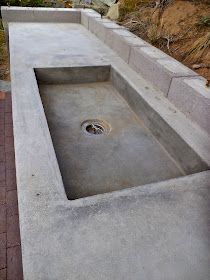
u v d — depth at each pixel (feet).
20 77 8.43
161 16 11.68
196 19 10.19
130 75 9.30
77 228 3.86
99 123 8.06
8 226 7.05
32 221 3.90
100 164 6.46
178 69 7.98
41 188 4.48
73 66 9.66
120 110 8.73
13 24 14.78
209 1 10.57
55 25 15.39
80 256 3.49
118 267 3.41
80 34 13.97
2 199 7.82
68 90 9.70
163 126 6.97
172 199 4.54
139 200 4.45
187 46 9.48
